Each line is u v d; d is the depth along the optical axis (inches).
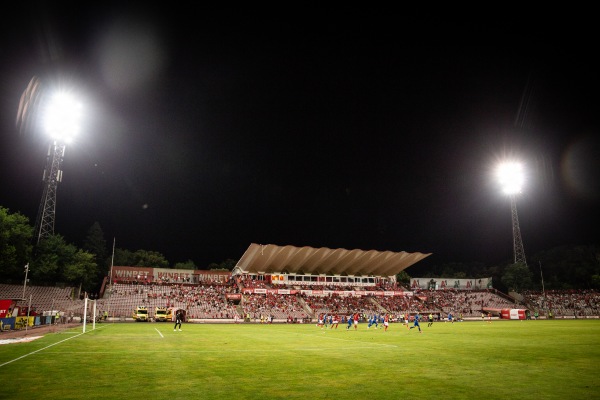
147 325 1878.7
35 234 2496.3
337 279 3545.8
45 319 1814.7
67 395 376.2
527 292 3693.4
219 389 408.5
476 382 456.8
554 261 4333.2
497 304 3452.3
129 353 710.5
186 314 2487.7
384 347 872.9
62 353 698.8
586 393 401.4
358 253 3280.0
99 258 3799.2
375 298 3344.0
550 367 577.0
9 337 1067.9
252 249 2960.1
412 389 415.2
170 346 845.2
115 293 2682.1
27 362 587.5
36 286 2428.6
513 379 477.4
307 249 3085.6
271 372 518.0
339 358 669.3
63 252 2581.2
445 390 411.5
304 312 2859.3
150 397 370.6
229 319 2529.5
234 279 3368.6
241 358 658.8
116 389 403.9
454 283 3966.5
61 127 2455.7
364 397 377.7
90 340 971.3
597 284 3737.7
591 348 860.0
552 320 2775.6
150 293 2765.7
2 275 2365.9
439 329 1669.5
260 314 2696.9
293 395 383.6
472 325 2060.8
